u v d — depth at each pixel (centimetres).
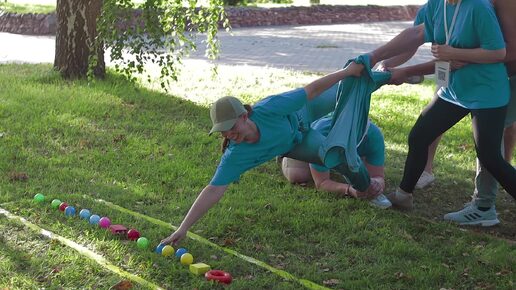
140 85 1374
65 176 835
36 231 672
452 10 683
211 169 889
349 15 3256
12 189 785
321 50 2153
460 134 1106
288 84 1470
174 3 1148
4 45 2061
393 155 995
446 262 645
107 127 1059
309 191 822
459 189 866
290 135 664
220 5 1216
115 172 860
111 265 605
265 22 2984
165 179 845
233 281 586
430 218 769
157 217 726
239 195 796
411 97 1377
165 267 603
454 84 698
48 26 2392
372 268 620
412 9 3491
